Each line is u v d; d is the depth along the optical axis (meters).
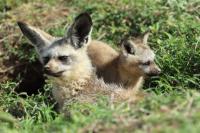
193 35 14.89
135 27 16.34
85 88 12.95
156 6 16.64
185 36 14.89
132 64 14.18
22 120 11.23
